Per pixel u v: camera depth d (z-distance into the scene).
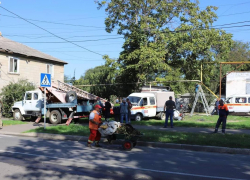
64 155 9.06
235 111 26.98
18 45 30.12
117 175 6.75
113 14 28.34
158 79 37.44
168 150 10.32
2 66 25.42
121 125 10.45
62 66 33.03
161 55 25.36
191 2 27.23
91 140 10.55
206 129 14.95
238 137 11.74
